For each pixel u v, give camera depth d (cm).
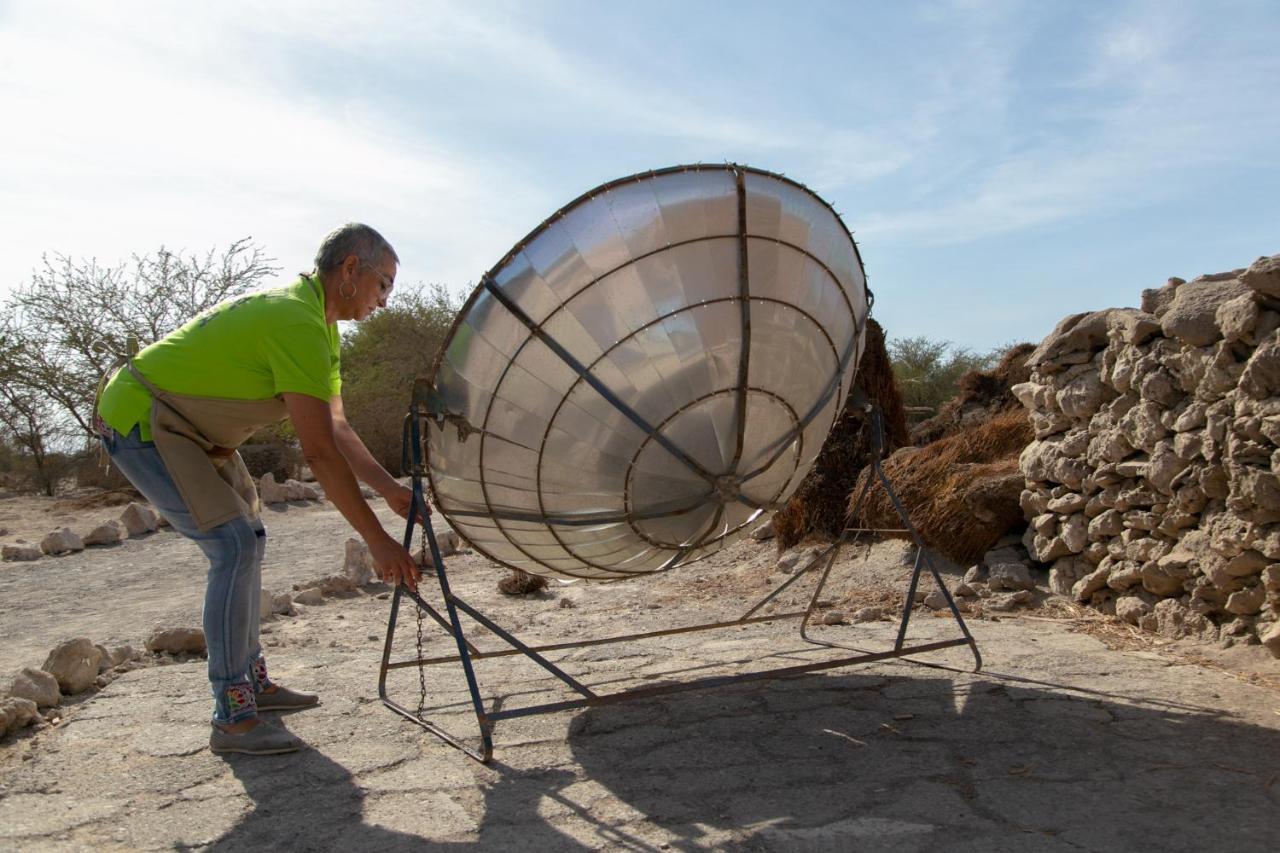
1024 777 337
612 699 396
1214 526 486
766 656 530
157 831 320
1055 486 629
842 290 426
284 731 398
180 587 862
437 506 407
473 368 367
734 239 380
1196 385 505
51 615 757
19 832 320
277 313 382
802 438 427
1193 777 329
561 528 404
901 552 717
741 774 356
